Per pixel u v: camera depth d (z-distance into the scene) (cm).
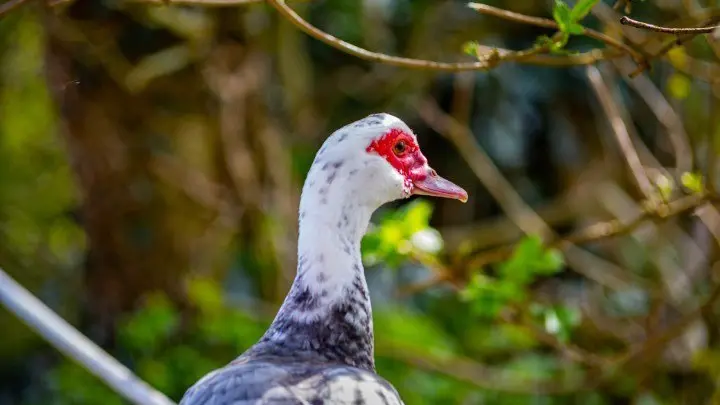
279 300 1148
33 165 1459
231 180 1121
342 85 1279
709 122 998
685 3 876
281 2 634
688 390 1092
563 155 1288
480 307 814
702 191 806
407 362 1087
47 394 1274
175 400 1041
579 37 1071
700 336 1102
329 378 539
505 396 1080
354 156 622
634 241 1226
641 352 916
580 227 1281
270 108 1190
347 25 1228
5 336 1324
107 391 1067
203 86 1089
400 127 639
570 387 1041
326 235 616
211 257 1148
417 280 1240
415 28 1242
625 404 1145
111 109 1094
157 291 1131
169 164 1115
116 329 1134
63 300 1376
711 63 892
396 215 828
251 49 1100
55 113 1230
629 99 1243
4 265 1414
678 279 1166
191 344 1092
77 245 1392
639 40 929
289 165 1181
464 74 1211
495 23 1210
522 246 815
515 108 1266
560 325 844
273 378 537
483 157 1159
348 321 617
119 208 1121
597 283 1239
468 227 1302
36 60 1356
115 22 1048
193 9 1057
